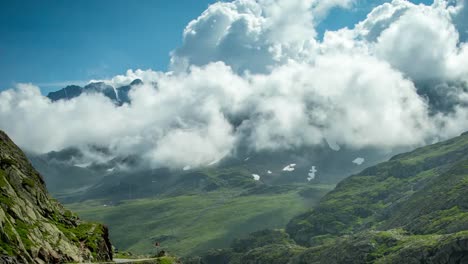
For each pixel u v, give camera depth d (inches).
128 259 7199.8
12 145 6619.1
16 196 5531.5
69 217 6614.2
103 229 6835.6
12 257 4210.1
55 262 5019.7
